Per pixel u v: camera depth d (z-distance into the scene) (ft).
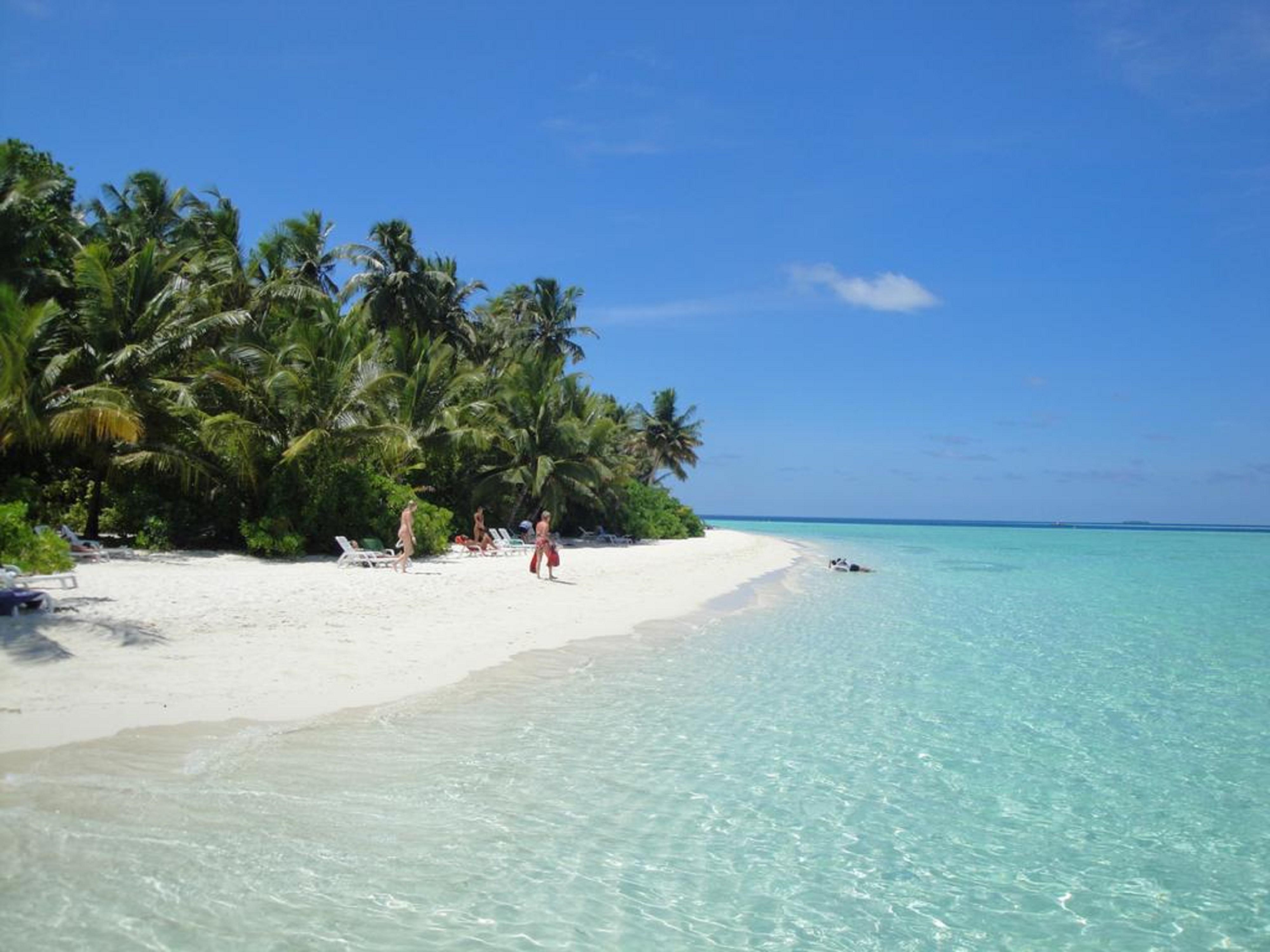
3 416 61.67
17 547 43.27
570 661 41.06
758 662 43.88
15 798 19.62
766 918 17.31
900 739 30.73
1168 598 85.05
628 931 16.34
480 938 15.58
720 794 24.18
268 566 68.90
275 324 99.55
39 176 74.18
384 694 31.76
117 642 33.53
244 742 24.89
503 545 106.93
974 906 18.42
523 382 127.54
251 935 14.94
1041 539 301.22
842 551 187.93
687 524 193.26
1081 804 24.86
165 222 110.01
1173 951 16.80
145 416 72.49
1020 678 42.32
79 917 14.96
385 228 130.31
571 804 22.61
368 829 19.93
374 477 85.35
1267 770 28.43
